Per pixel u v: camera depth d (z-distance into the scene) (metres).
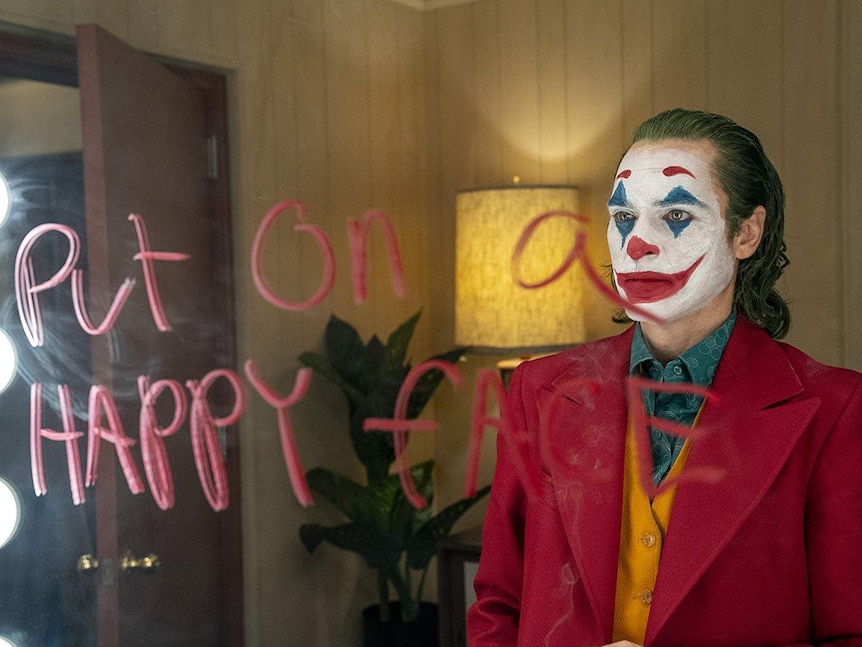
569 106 2.23
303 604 1.99
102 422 1.53
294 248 1.90
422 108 2.27
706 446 0.85
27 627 1.54
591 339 2.01
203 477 1.51
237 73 1.82
